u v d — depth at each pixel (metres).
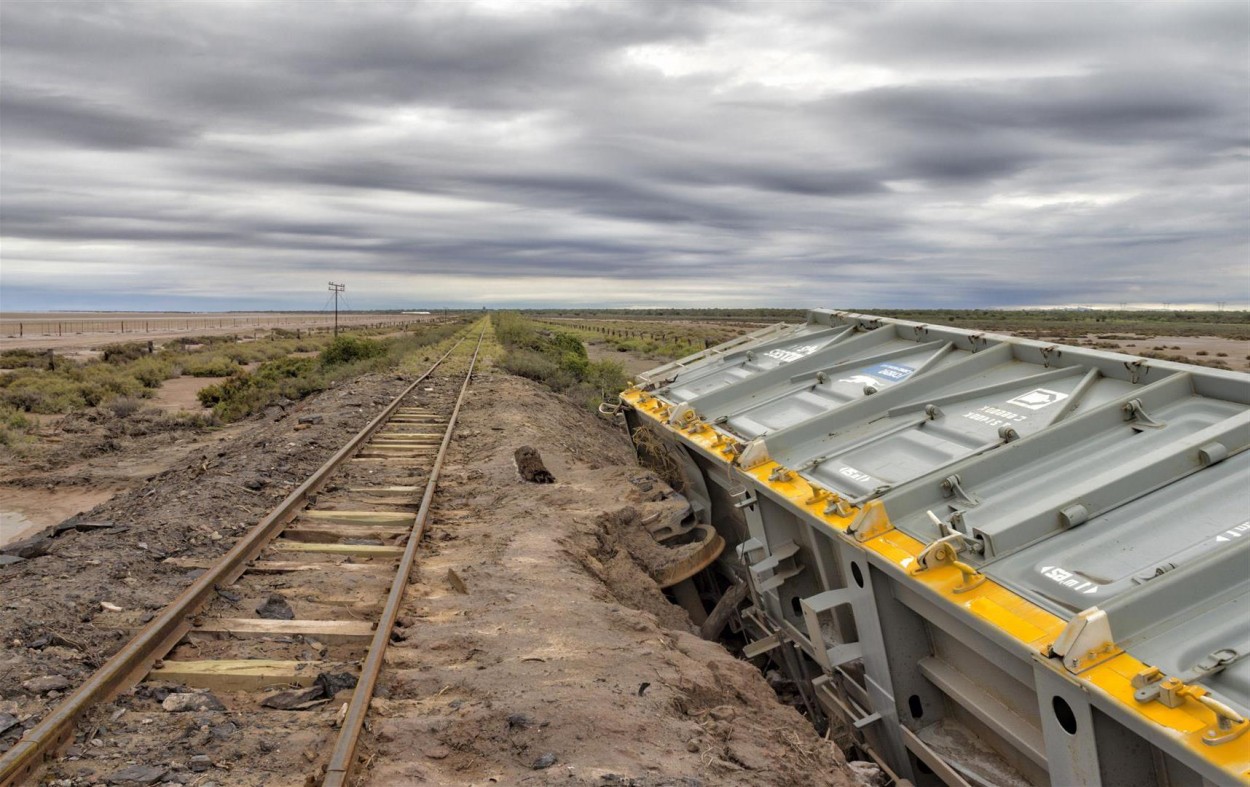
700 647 6.52
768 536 6.70
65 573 6.88
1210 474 4.33
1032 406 6.07
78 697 4.50
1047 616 3.67
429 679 5.23
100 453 18.78
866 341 9.70
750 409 9.00
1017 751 4.42
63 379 32.44
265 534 8.45
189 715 4.69
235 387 29.55
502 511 10.01
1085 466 4.93
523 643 5.88
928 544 4.56
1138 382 5.77
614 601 7.32
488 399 22.00
